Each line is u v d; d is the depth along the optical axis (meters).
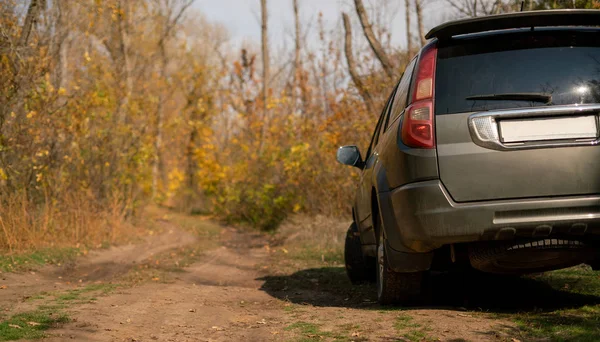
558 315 4.48
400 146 4.61
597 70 4.44
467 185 4.34
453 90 4.50
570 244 4.35
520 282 6.32
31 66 11.99
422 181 4.43
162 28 26.64
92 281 8.76
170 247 14.47
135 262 11.28
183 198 30.02
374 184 5.38
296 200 19.72
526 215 4.26
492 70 4.50
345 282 8.08
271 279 8.72
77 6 14.98
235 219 23.53
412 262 4.91
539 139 4.30
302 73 19.55
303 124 18.92
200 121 25.67
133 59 24.48
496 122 4.34
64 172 14.66
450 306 5.36
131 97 20.55
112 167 17.16
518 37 4.59
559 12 4.40
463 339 3.98
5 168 11.84
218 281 8.80
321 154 17.27
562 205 4.23
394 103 5.52
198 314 5.56
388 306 5.59
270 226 20.97
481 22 4.52
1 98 11.55
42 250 11.45
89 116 16.05
